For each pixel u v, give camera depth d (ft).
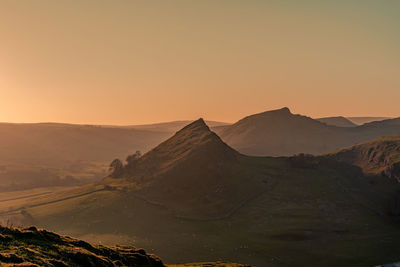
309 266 406.41
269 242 492.54
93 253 157.69
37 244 139.95
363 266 399.03
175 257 438.40
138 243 495.41
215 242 498.28
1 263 104.37
